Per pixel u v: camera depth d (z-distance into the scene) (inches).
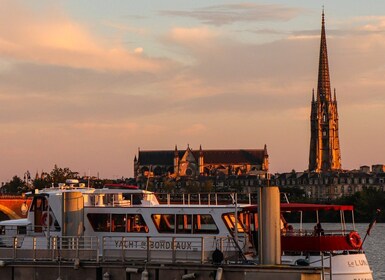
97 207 2422.5
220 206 2364.7
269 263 2108.8
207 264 2121.1
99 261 2207.2
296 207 2428.6
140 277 2164.1
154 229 2389.3
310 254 2401.6
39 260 2268.7
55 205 2449.6
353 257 2428.6
